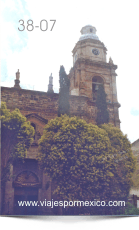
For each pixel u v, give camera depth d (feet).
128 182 75.20
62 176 72.69
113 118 100.12
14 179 74.43
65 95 89.15
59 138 77.15
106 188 71.77
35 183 76.69
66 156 74.54
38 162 78.02
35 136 86.79
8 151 73.67
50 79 92.43
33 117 88.69
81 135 77.87
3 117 75.31
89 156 74.95
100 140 78.23
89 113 95.04
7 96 87.51
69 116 85.97
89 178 71.67
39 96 91.81
